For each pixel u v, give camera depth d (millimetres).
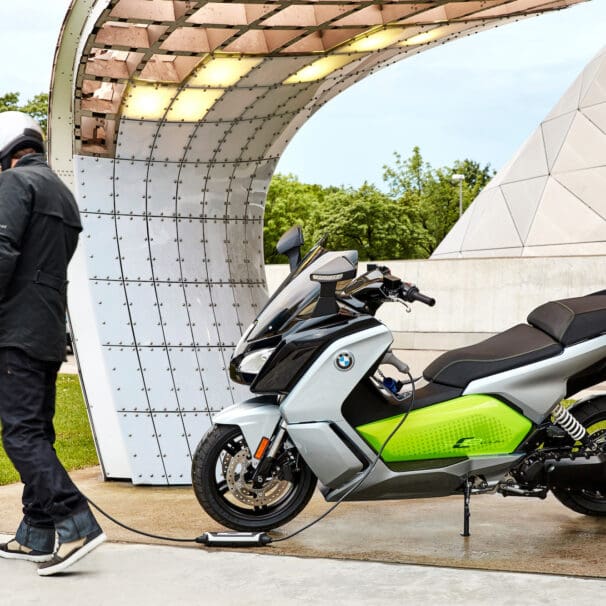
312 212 61844
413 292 4227
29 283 3770
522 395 4324
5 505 5266
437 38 6441
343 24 5785
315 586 3529
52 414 3961
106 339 6195
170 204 6531
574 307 4496
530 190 25312
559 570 3807
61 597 3447
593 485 4457
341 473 4254
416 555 4090
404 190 66062
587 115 25500
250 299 6859
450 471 4293
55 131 6434
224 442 4457
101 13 4949
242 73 5988
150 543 4266
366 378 4293
